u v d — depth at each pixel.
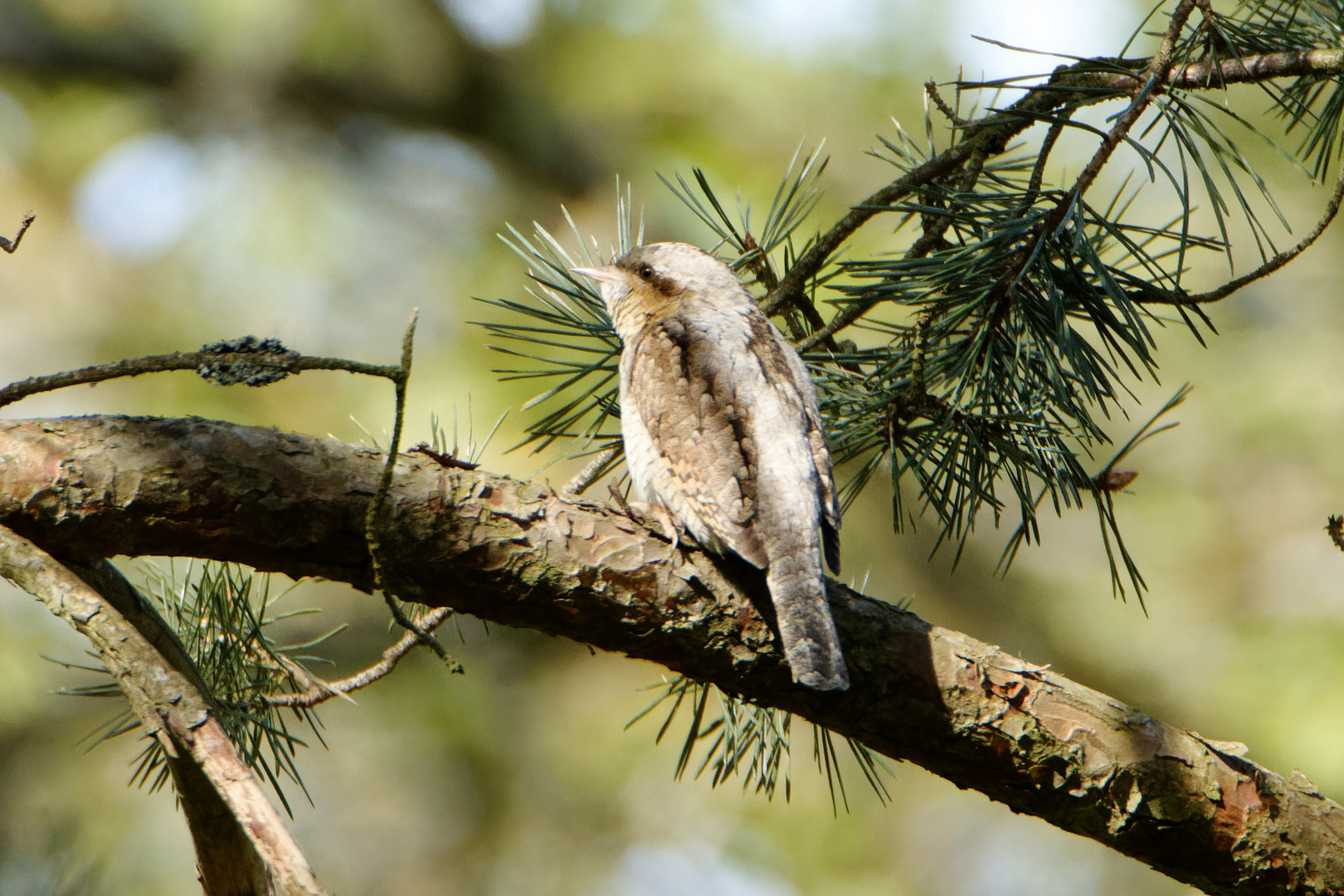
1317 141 5.77
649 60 16.39
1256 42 5.30
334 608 13.67
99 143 15.42
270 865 3.26
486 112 16.95
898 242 11.62
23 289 13.66
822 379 6.22
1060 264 5.91
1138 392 14.95
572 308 7.10
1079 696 5.28
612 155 16.88
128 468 4.49
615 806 13.38
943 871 13.73
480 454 5.69
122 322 13.61
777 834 13.19
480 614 5.02
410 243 14.83
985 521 15.14
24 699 12.30
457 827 13.31
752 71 15.87
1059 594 14.95
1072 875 14.04
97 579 4.70
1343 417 14.40
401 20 16.77
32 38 15.72
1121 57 5.23
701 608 5.10
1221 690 14.02
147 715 3.54
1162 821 5.22
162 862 11.41
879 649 5.18
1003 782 5.29
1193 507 15.07
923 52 15.16
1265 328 15.08
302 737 13.11
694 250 6.92
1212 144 4.96
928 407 5.56
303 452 4.67
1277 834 5.26
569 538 4.92
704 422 5.69
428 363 13.15
